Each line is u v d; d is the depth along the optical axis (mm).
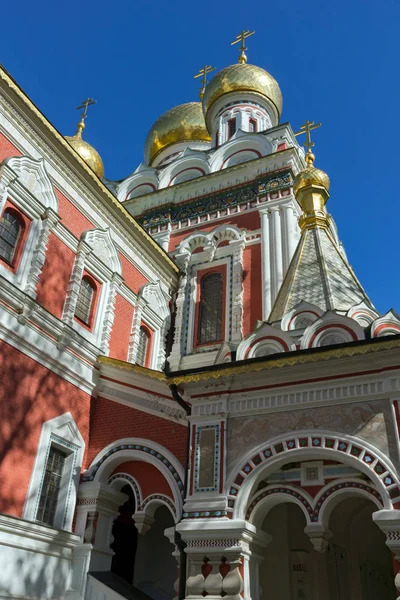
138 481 9055
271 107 22016
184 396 8164
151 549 11023
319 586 8625
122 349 11859
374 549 10422
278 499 7188
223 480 7152
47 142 10672
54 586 8234
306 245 10453
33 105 10211
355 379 6957
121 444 9359
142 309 12836
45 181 10531
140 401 9625
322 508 6898
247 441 7289
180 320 14195
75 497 9125
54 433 9180
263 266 13984
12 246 9586
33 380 9039
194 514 7082
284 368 7270
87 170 11406
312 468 7168
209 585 6621
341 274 9641
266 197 15164
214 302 14398
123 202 17578
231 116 21297
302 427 7047
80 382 10008
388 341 6645
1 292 8734
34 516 8414
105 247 12031
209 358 13266
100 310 11383
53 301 10078
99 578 8445
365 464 6484
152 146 23828
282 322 8266
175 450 8766
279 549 8992
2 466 8109
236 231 14906
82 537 8797
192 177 18562
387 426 6586
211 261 14891
